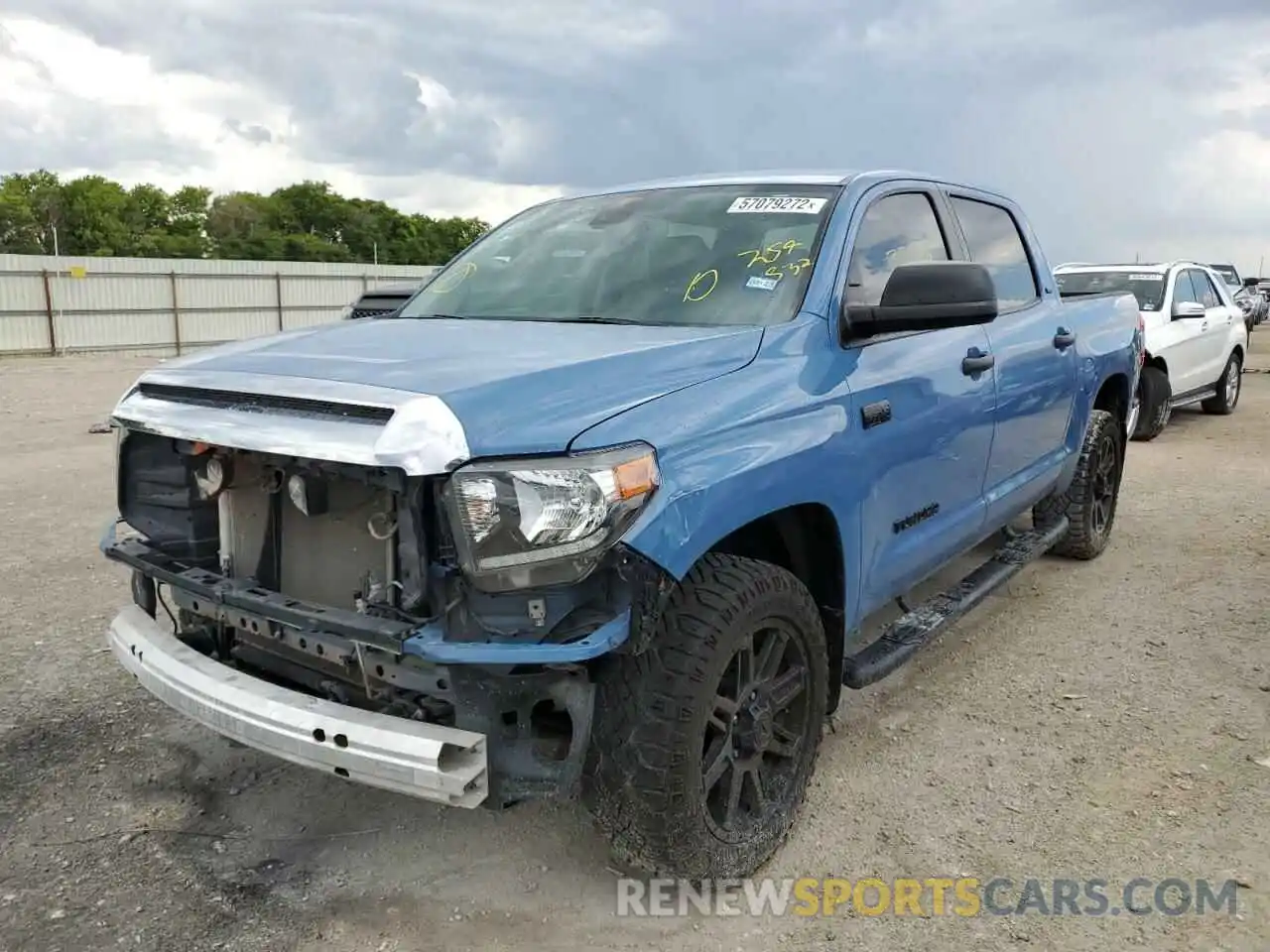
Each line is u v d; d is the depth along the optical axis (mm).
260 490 2773
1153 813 3338
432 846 3176
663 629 2627
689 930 2783
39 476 8656
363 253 107438
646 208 3957
